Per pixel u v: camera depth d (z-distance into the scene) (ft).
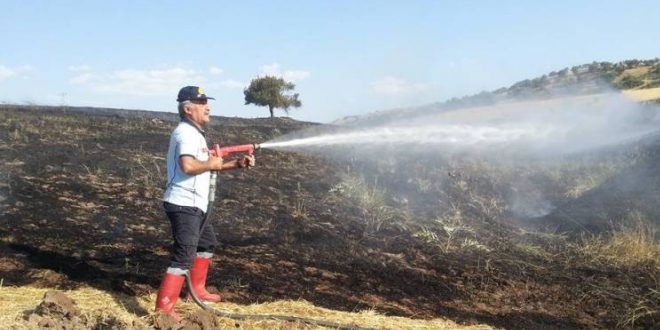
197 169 15.02
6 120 40.11
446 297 19.49
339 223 25.30
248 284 18.52
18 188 25.44
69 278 17.80
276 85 71.56
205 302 16.83
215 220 24.07
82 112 49.14
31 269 18.15
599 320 18.93
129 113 50.80
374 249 23.00
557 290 21.01
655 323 18.86
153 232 22.11
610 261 23.99
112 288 17.38
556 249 25.26
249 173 31.48
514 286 21.02
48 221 22.09
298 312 16.88
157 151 34.06
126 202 25.00
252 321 15.83
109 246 20.40
